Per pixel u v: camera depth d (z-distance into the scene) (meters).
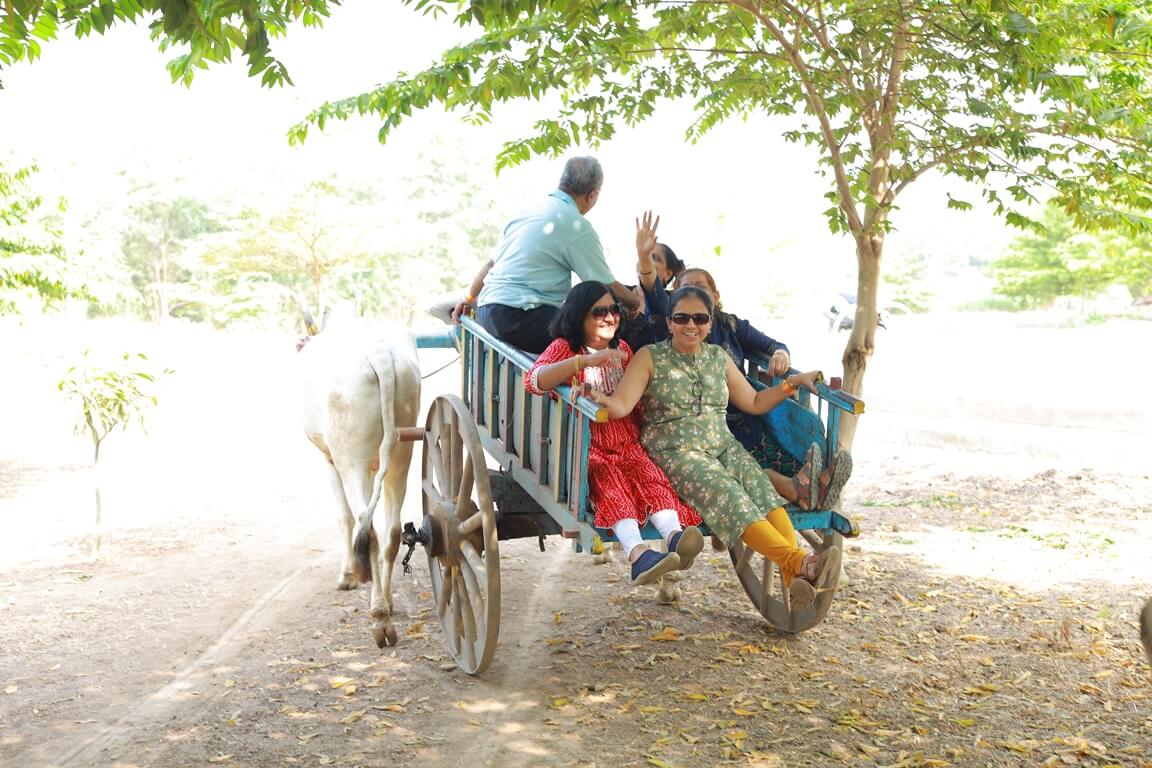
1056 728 4.48
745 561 5.98
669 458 4.77
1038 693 4.86
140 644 5.68
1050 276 44.19
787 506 4.91
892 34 6.13
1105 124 6.01
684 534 4.32
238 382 20.91
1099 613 6.00
